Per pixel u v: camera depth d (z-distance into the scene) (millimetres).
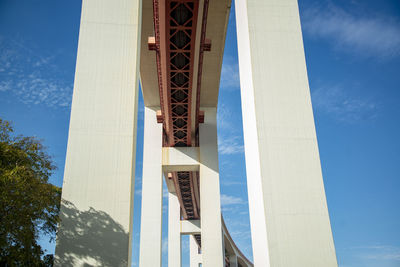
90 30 19547
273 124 18094
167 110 42969
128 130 17875
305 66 19203
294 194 16984
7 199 14023
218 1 34625
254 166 18344
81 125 17766
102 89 18500
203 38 31531
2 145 15289
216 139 50156
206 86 47750
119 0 20312
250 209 19172
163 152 49250
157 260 43594
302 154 17688
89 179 16891
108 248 15820
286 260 15961
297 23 20031
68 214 16234
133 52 19344
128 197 16734
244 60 20516
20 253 14570
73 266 15438
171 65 35219
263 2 20234
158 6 27172
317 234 16438
